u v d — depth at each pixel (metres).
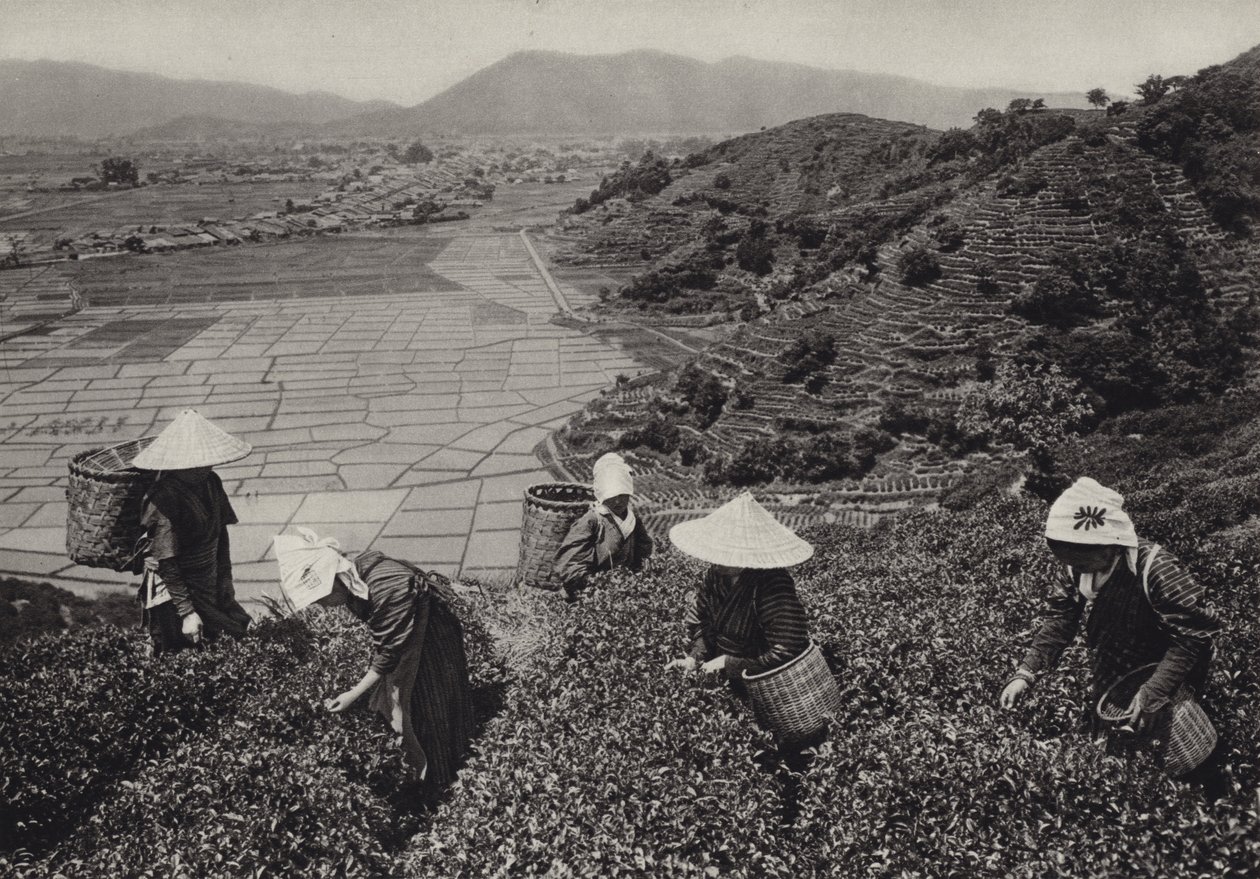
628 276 161.50
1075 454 54.00
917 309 78.19
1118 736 6.91
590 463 77.81
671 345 117.81
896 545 20.59
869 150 157.50
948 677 8.93
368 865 7.73
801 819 7.11
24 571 58.28
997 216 82.19
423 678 9.02
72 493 12.17
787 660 8.07
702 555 8.02
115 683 10.25
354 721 8.94
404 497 71.38
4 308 136.88
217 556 11.88
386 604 8.61
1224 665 8.23
